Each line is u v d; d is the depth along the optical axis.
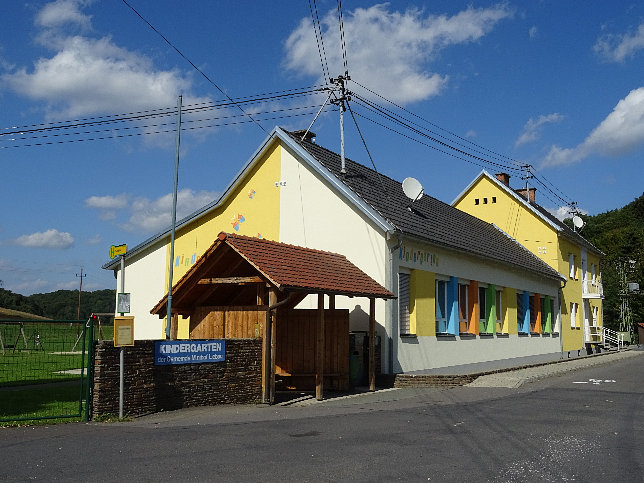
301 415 11.97
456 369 20.81
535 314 32.56
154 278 24.16
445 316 22.33
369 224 19.08
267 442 9.19
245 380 13.83
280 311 16.11
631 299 62.16
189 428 10.43
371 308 16.69
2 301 92.38
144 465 7.73
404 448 8.74
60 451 8.55
